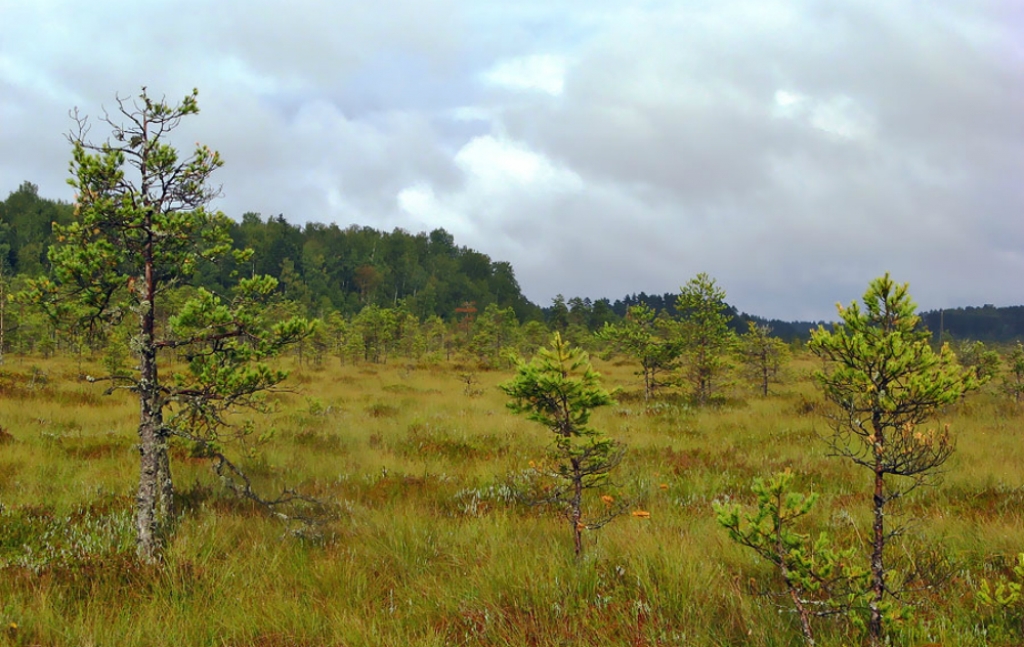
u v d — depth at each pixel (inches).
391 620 188.9
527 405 261.0
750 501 340.5
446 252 7657.5
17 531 260.4
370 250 6525.6
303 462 422.0
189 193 255.3
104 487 337.1
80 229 243.3
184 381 270.8
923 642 163.5
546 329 2271.2
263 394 288.7
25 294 237.1
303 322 268.8
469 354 1780.3
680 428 595.8
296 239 5861.2
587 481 251.4
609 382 1097.4
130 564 223.0
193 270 259.9
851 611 166.7
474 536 263.1
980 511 309.0
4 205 5098.4
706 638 173.3
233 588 211.3
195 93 253.6
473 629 181.6
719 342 824.3
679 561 217.5
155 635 177.8
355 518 295.0
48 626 177.2
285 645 175.5
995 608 184.4
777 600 196.2
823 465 418.6
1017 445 478.3
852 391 185.0
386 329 1722.4
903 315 181.0
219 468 266.4
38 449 420.8
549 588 205.8
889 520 284.5
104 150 239.6
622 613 187.9
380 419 653.3
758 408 751.1
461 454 473.1
